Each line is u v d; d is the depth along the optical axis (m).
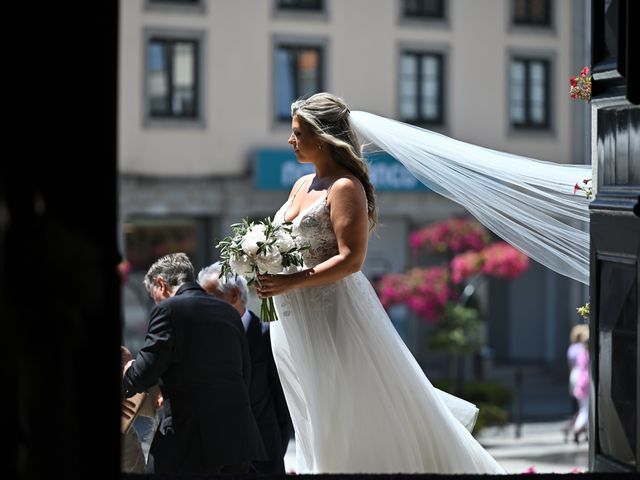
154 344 7.01
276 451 8.26
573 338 22.92
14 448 3.40
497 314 36.91
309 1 34.41
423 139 6.89
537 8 36.53
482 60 35.94
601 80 5.19
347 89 34.66
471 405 7.06
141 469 7.36
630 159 4.98
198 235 33.78
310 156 6.51
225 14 33.50
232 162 33.81
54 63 3.54
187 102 33.44
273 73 34.00
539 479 4.74
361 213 6.32
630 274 4.94
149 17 32.81
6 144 3.46
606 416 5.18
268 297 6.36
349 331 6.34
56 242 3.49
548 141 36.62
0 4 3.48
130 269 32.97
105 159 3.62
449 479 4.81
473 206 6.93
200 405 7.05
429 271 27.45
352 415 6.34
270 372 8.27
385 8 35.00
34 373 3.44
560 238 6.85
